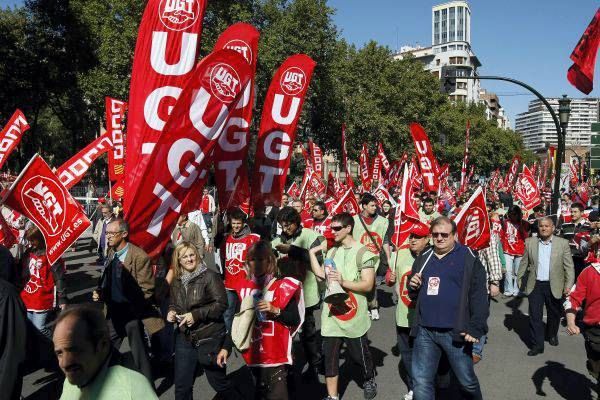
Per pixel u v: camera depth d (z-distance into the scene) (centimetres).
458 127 6444
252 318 445
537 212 1206
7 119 3334
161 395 589
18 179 462
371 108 4419
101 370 223
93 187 2323
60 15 3122
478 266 455
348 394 590
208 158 492
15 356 400
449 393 594
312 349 629
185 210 491
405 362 577
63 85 3244
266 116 762
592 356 534
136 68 489
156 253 486
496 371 679
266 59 2859
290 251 557
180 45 492
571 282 763
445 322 450
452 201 2119
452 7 17925
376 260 552
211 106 478
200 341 483
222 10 2880
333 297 527
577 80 1097
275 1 3241
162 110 491
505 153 8488
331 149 4562
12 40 3080
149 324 518
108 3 2994
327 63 3591
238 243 727
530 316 768
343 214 564
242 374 658
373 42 4791
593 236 788
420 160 1155
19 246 804
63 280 632
